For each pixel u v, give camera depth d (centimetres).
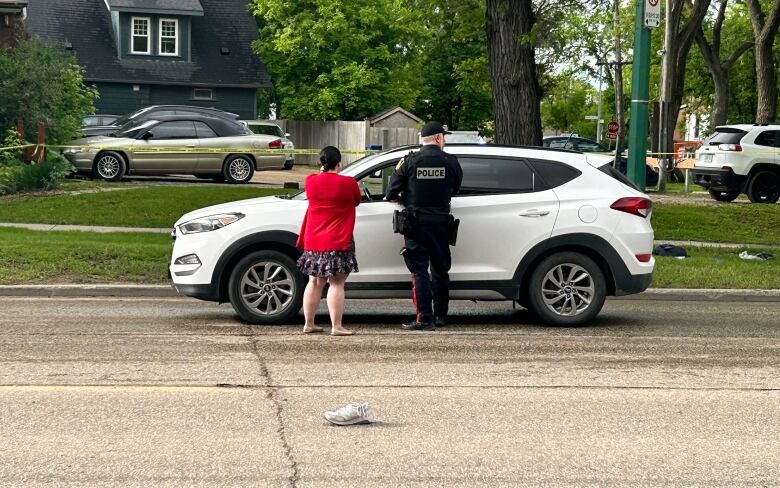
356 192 1061
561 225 1136
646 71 1762
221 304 1314
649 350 1024
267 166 2823
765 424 741
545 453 661
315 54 5328
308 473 613
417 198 1088
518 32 2081
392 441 682
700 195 3091
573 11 2281
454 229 1104
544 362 952
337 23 5256
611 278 1166
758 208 2359
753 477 619
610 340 1079
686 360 975
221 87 5084
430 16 2372
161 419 729
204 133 2773
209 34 5194
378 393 816
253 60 5175
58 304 1293
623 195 1156
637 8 1764
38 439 676
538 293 1148
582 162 1166
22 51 2814
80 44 4928
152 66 4991
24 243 1617
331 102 5319
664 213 2270
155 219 2070
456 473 617
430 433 703
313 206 1057
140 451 652
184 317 1191
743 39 6153
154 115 2902
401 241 1128
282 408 764
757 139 2681
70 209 2112
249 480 599
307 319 1088
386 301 1366
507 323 1184
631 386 858
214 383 840
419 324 1120
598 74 4819
